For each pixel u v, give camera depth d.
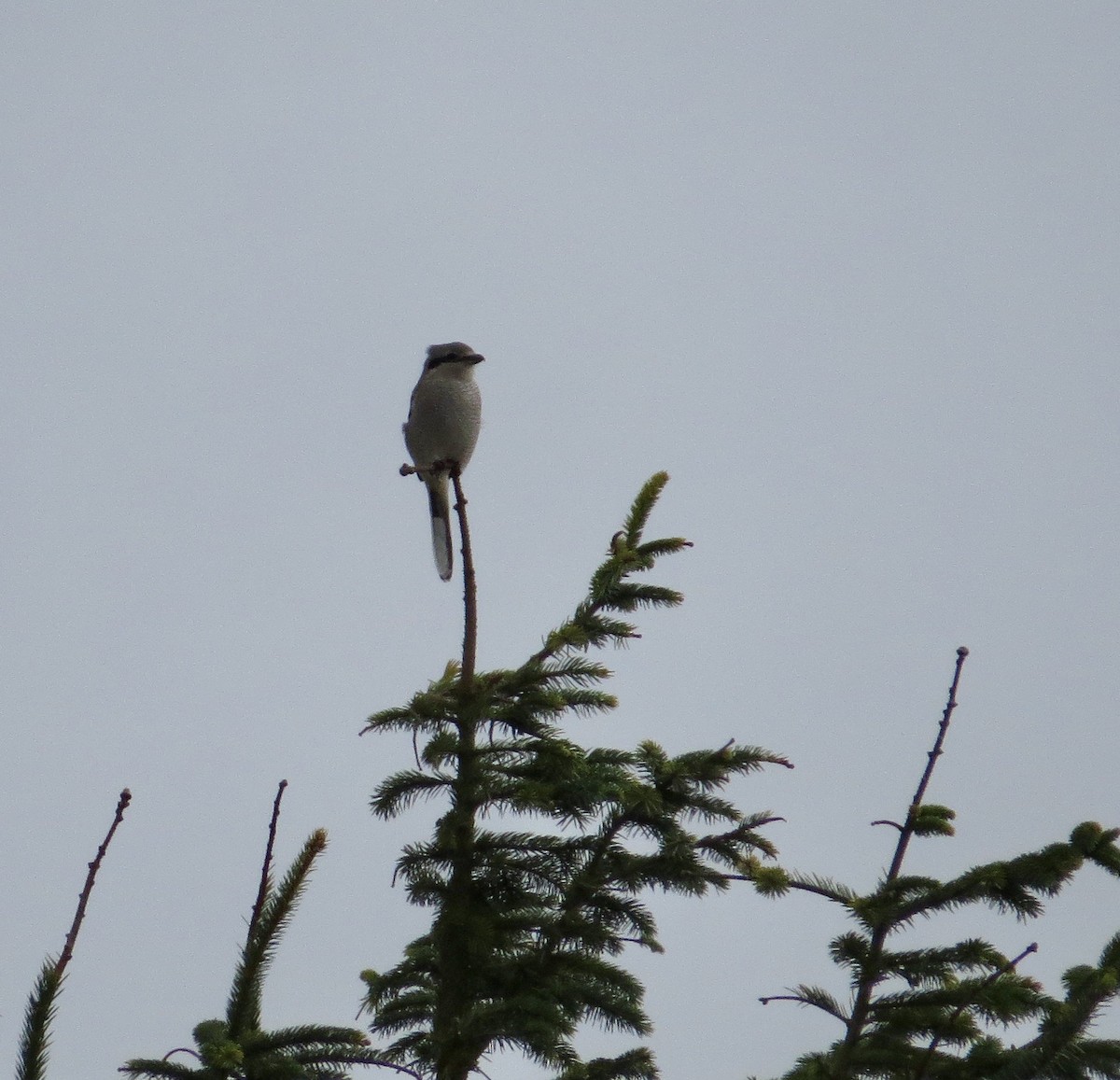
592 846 10.53
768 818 10.32
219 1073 8.28
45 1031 6.81
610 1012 10.23
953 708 10.60
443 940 10.30
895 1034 9.85
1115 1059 8.84
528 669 11.14
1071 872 9.70
